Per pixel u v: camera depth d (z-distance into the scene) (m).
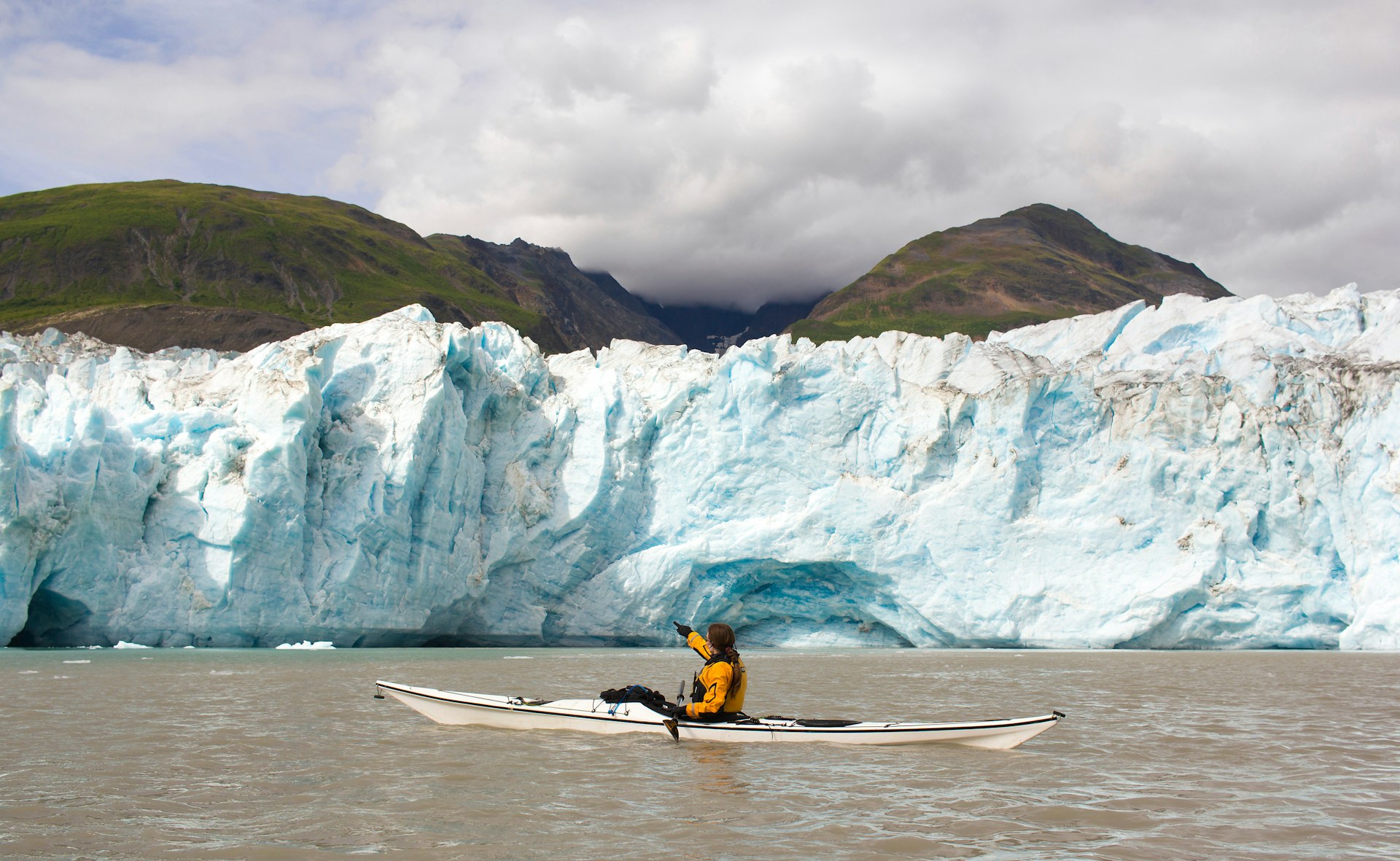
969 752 15.08
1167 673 34.38
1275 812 11.23
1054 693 26.52
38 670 30.16
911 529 53.88
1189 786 12.73
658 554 54.69
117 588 43.06
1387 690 27.58
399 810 10.70
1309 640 50.81
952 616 52.56
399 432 48.31
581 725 16.45
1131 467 53.91
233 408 47.38
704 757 14.16
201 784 12.08
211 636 43.69
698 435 57.28
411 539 48.94
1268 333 63.34
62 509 41.09
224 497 43.91
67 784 12.05
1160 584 51.12
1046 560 52.75
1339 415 54.44
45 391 47.78
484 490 54.25
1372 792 12.46
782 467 56.31
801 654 46.94
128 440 44.34
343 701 21.47
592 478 54.84
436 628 51.62
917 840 9.72
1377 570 50.09
